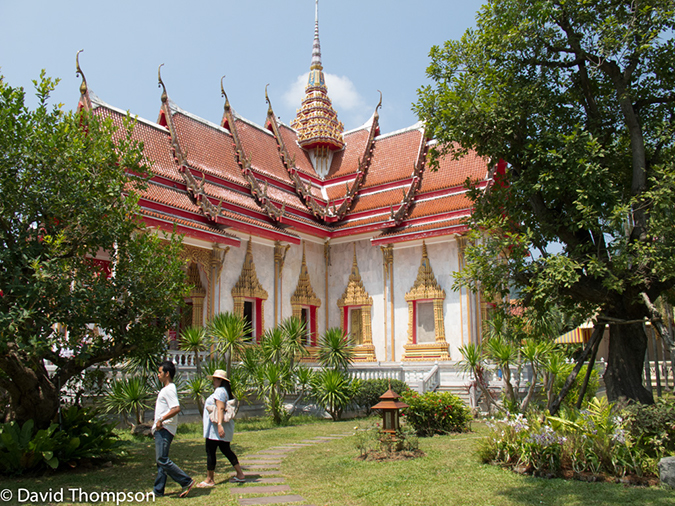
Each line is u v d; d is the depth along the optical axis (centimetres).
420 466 980
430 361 2386
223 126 2852
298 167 3058
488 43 1091
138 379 1468
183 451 1204
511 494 783
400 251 2634
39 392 995
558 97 1089
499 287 1097
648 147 1098
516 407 1594
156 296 1086
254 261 2430
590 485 826
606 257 1001
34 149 982
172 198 2191
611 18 964
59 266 928
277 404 1775
